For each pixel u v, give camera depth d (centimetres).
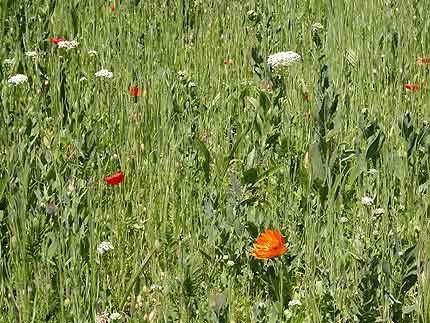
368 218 441
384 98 620
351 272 412
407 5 815
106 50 725
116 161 543
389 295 372
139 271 405
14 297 392
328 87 540
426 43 755
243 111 607
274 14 808
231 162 523
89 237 389
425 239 409
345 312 388
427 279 385
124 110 605
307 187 461
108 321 354
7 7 727
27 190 425
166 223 481
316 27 730
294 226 441
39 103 592
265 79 621
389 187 471
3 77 613
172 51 725
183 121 568
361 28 754
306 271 409
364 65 671
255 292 427
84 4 838
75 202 407
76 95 602
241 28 770
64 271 372
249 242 423
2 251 425
